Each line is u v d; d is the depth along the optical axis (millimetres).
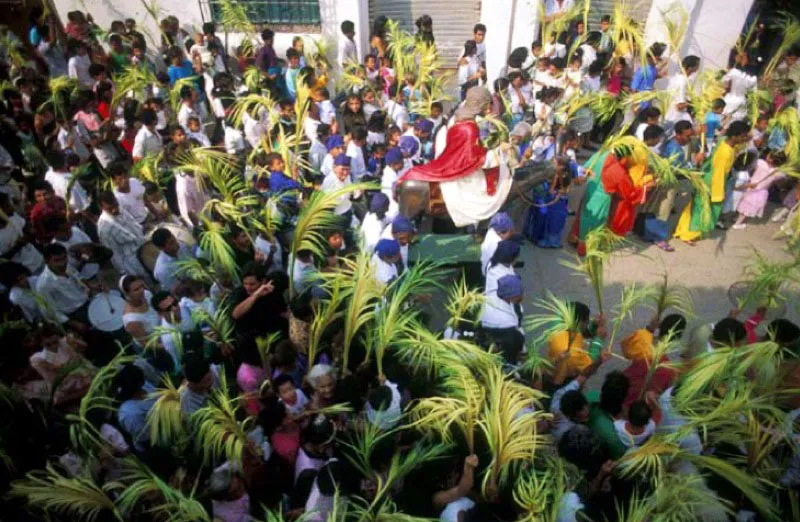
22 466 4086
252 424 4332
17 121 8766
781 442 4289
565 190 7836
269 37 10742
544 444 4062
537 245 8367
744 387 4125
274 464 4266
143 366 5035
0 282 5555
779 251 8328
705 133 8797
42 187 6609
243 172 7816
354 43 11148
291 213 6961
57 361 4918
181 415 4156
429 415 3920
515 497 3625
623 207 7812
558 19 10680
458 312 5211
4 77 10094
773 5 12102
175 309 5176
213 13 11672
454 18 12297
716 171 7836
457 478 4039
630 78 10664
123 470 3955
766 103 9547
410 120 9445
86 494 3404
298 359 5199
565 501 3738
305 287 5828
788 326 4980
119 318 5828
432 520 3256
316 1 11359
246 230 6102
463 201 7004
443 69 12477
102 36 11164
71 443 4152
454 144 6773
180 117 8727
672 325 5156
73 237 6590
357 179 8148
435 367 4598
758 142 8758
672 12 10961
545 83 9984
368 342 4730
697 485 3734
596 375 6348
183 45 11633
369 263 5191
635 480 3945
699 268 8000
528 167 7727
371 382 4652
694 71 9695
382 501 3811
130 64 10602
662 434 4016
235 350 5160
